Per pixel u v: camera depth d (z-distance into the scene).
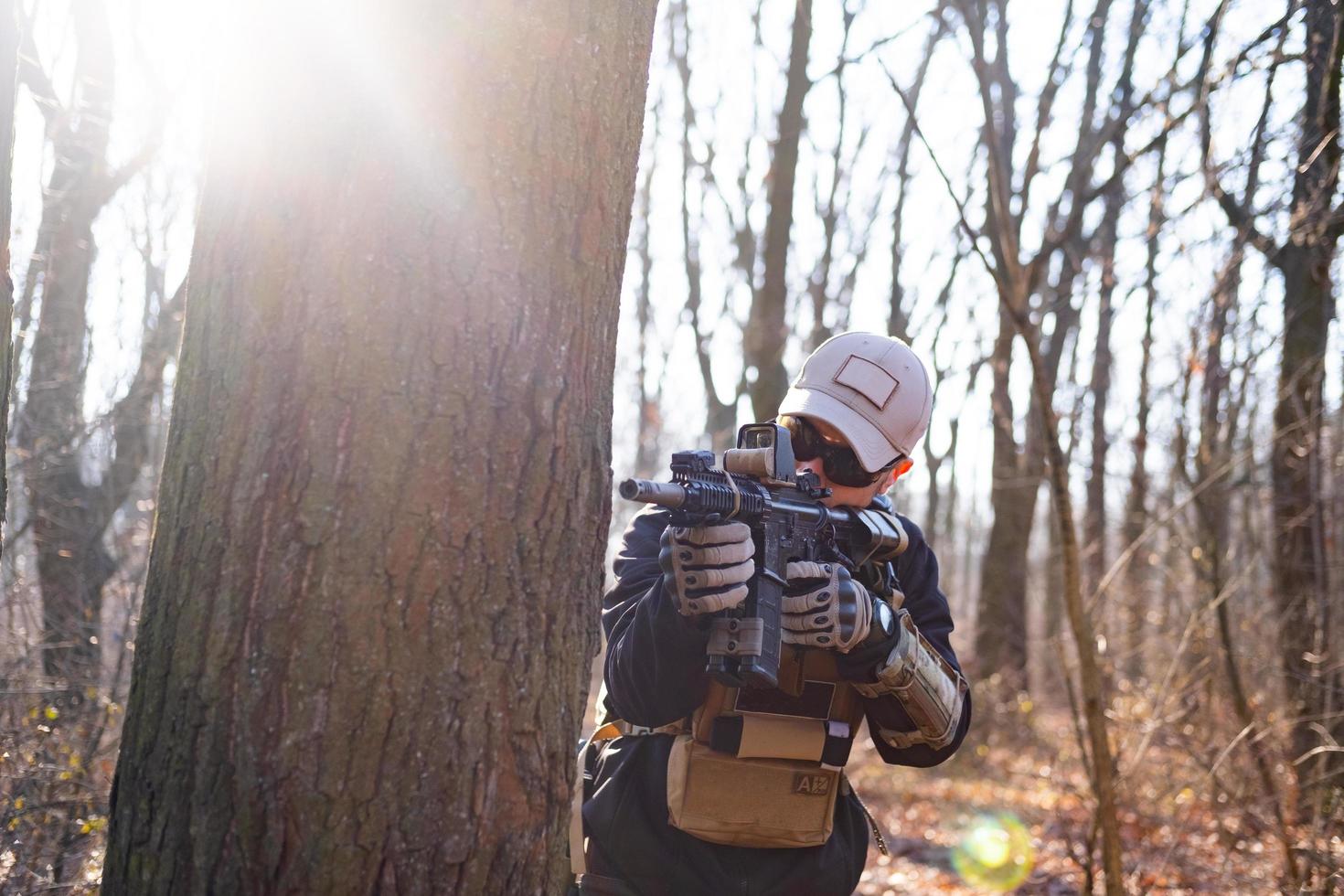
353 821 1.60
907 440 2.50
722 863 2.28
